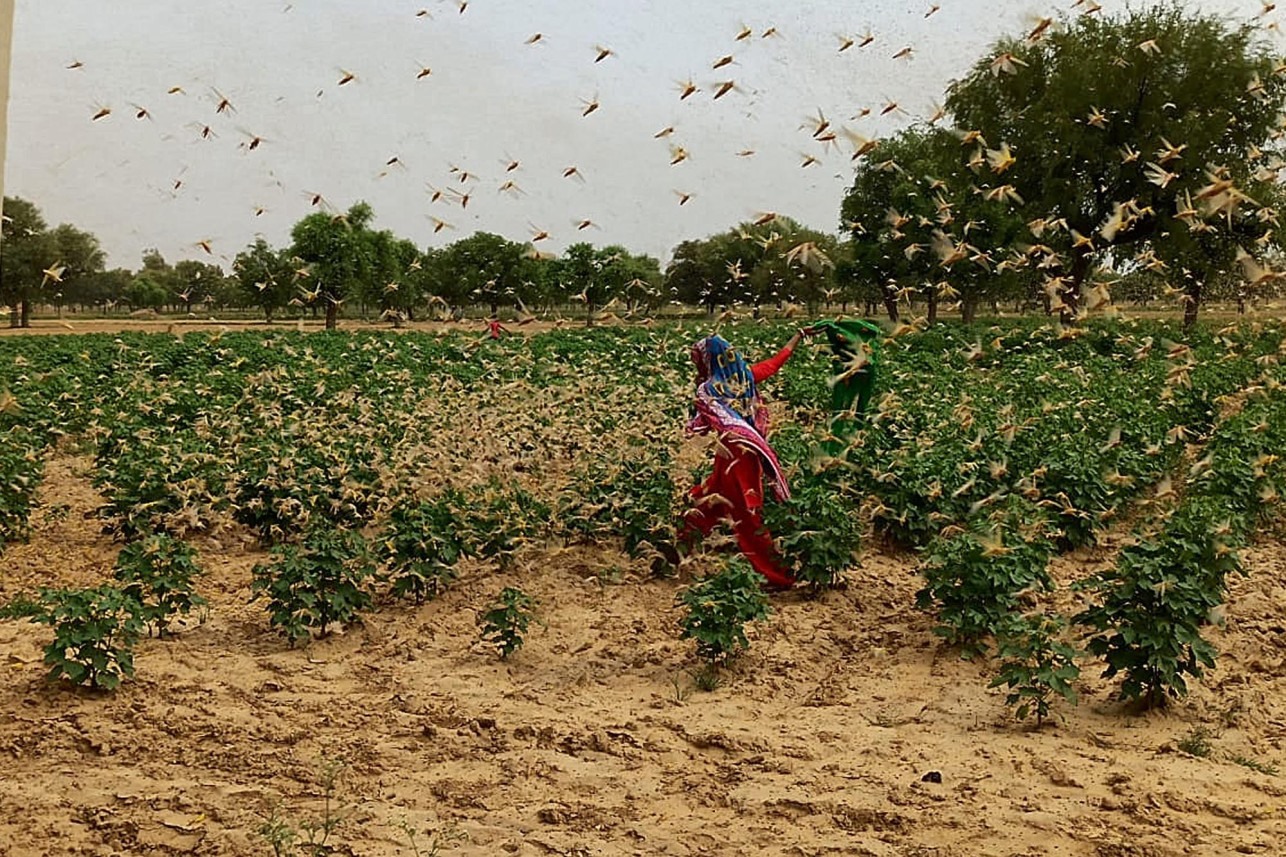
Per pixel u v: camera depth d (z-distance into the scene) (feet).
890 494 46.26
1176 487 55.93
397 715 28.66
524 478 57.82
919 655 33.94
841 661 33.81
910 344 123.54
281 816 22.67
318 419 61.93
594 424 61.00
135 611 30.37
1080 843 21.24
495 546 43.14
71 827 22.15
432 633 36.27
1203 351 106.22
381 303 185.26
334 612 35.27
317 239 169.68
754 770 25.16
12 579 42.50
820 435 52.90
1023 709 27.63
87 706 28.73
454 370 101.81
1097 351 119.03
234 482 47.73
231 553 47.37
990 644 33.83
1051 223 39.17
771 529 40.75
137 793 23.59
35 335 168.14
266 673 32.07
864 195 148.66
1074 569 45.03
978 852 21.01
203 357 122.31
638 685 31.76
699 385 41.86
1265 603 38.04
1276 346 104.01
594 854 21.15
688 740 27.04
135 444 59.36
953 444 54.44
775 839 21.75
